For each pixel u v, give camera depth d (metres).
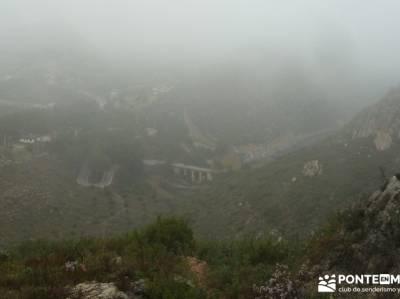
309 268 8.70
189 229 13.64
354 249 8.06
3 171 82.38
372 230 8.14
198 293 8.62
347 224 9.01
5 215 67.50
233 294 8.92
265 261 11.40
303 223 57.59
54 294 8.17
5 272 10.12
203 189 105.62
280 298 8.08
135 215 85.12
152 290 8.52
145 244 12.27
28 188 80.31
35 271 9.71
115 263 10.20
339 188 65.88
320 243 9.38
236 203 78.00
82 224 75.75
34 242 14.84
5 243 57.62
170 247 12.70
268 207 68.62
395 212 7.97
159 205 95.19
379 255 7.55
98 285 8.67
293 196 69.12
